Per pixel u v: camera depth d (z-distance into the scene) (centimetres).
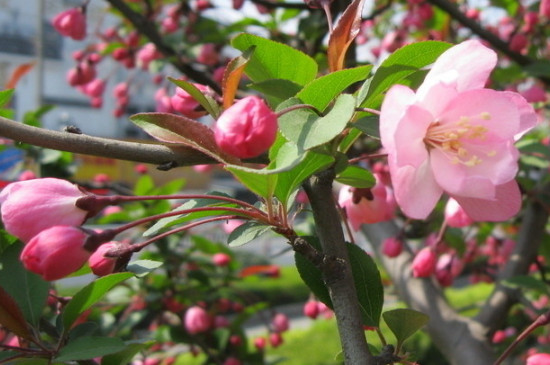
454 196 26
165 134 25
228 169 23
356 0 26
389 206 33
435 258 41
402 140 24
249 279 74
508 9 70
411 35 68
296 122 23
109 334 53
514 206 26
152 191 59
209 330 63
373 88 26
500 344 65
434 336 44
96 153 25
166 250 61
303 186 26
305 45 53
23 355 26
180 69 54
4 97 29
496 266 68
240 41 27
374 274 28
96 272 25
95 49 70
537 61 53
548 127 83
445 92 25
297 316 192
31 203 25
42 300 28
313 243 28
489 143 25
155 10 68
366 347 25
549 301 69
